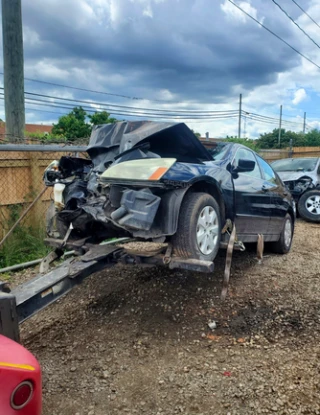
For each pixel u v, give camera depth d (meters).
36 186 6.12
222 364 3.22
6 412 1.57
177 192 3.41
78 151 6.02
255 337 3.69
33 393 1.67
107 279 5.12
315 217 10.17
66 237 4.05
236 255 6.47
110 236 4.13
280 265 6.05
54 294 3.03
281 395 2.80
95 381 2.96
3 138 6.26
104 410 2.64
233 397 2.78
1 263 5.59
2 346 1.79
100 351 3.40
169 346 3.50
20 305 2.69
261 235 5.05
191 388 2.88
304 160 11.42
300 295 4.77
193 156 4.25
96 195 3.83
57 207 3.97
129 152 3.73
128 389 2.87
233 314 4.18
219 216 4.02
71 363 3.21
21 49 6.62
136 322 3.96
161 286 4.88
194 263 3.29
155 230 3.36
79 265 3.35
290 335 3.74
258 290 4.89
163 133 3.75
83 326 3.86
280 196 6.14
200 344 3.54
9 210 5.86
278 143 46.28
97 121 24.80
